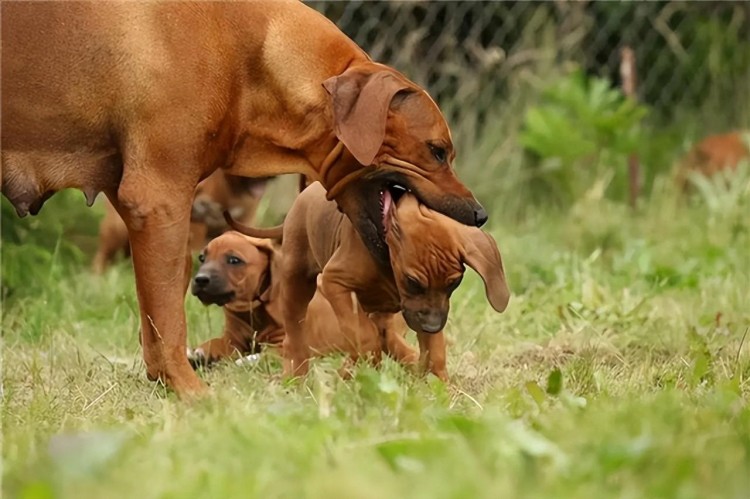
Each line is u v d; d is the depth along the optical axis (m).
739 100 20.59
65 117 8.80
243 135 9.11
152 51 8.76
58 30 8.73
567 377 9.31
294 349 9.95
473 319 11.86
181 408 8.16
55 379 9.85
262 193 13.77
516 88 19.11
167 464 6.50
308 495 5.92
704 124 20.36
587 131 18.56
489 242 8.94
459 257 8.86
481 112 19.22
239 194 13.68
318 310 9.91
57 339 11.24
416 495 5.86
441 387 8.48
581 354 10.08
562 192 18.19
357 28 19.14
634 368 9.61
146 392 9.23
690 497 5.92
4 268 13.41
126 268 15.37
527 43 19.55
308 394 8.74
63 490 6.10
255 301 11.05
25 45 8.73
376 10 19.05
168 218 8.84
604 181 18.08
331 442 6.80
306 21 9.13
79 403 8.83
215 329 12.18
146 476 6.29
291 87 9.01
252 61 9.01
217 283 10.85
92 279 14.14
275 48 9.01
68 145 8.89
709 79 20.86
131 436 7.11
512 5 19.91
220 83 8.89
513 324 11.71
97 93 8.78
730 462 6.45
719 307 11.94
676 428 7.11
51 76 8.76
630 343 10.84
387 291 9.42
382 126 8.59
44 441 7.11
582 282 12.90
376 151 8.55
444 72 19.00
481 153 18.48
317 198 9.74
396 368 9.14
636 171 18.23
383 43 18.75
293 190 17.16
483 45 20.08
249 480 6.12
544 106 18.98
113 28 8.74
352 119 8.60
